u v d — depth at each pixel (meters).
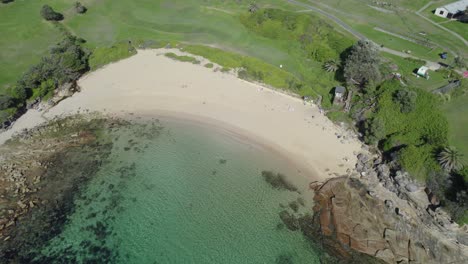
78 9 130.75
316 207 75.00
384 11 134.38
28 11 129.88
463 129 84.31
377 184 78.81
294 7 137.25
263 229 71.19
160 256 66.81
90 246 68.12
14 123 91.88
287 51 116.38
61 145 87.00
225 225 71.81
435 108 85.81
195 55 114.19
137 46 118.06
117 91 102.19
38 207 73.88
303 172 82.12
